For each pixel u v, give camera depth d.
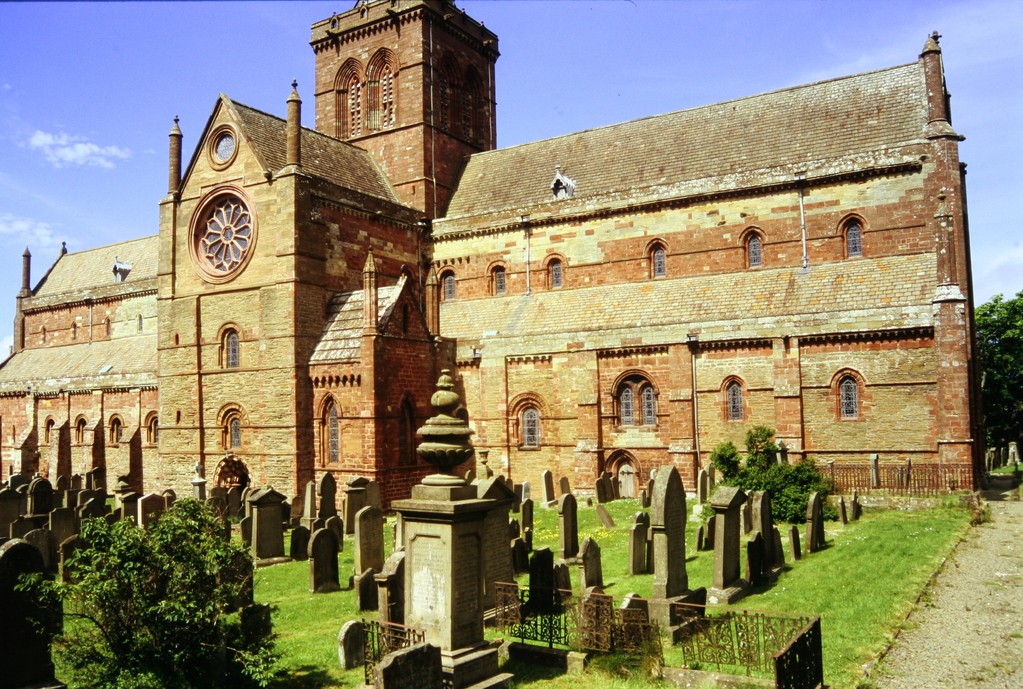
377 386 41.25
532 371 45.97
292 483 42.75
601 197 48.31
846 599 20.19
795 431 37.97
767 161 45.22
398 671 13.91
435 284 47.09
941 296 35.31
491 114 64.50
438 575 15.92
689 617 18.61
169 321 48.84
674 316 43.41
